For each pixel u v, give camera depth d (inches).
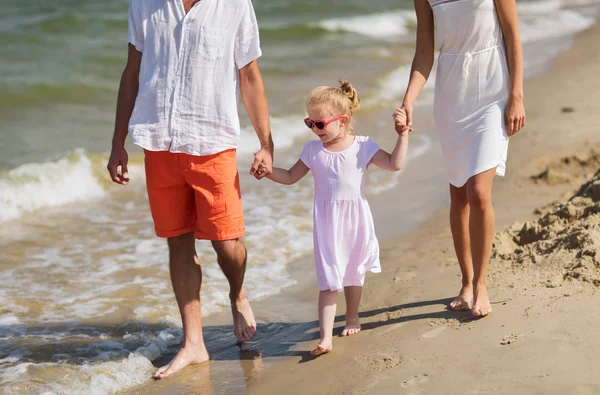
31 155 315.9
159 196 144.7
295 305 177.8
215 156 140.9
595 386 115.3
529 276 160.7
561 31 722.8
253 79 145.5
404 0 968.9
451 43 146.0
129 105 144.9
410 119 146.2
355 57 576.4
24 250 219.8
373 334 149.7
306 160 149.9
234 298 158.9
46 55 526.3
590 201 183.6
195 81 138.3
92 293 187.3
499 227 201.5
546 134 305.0
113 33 627.2
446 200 251.8
